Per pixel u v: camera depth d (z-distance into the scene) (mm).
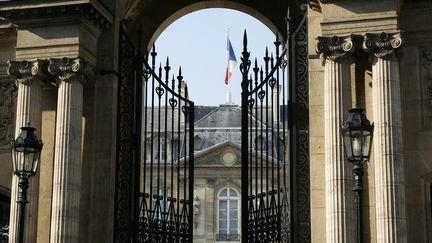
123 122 31203
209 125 75562
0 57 32219
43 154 29547
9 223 30109
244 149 31031
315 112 28703
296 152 29312
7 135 31703
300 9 32562
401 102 28438
